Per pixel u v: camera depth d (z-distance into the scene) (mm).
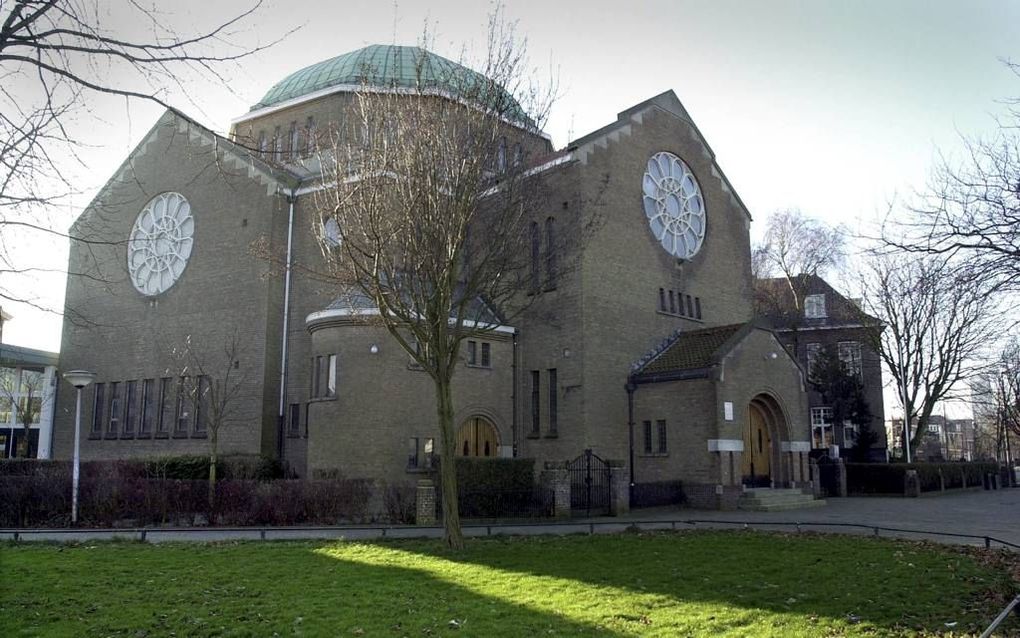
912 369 45031
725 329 31859
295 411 32219
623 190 32938
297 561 14906
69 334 41250
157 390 36219
